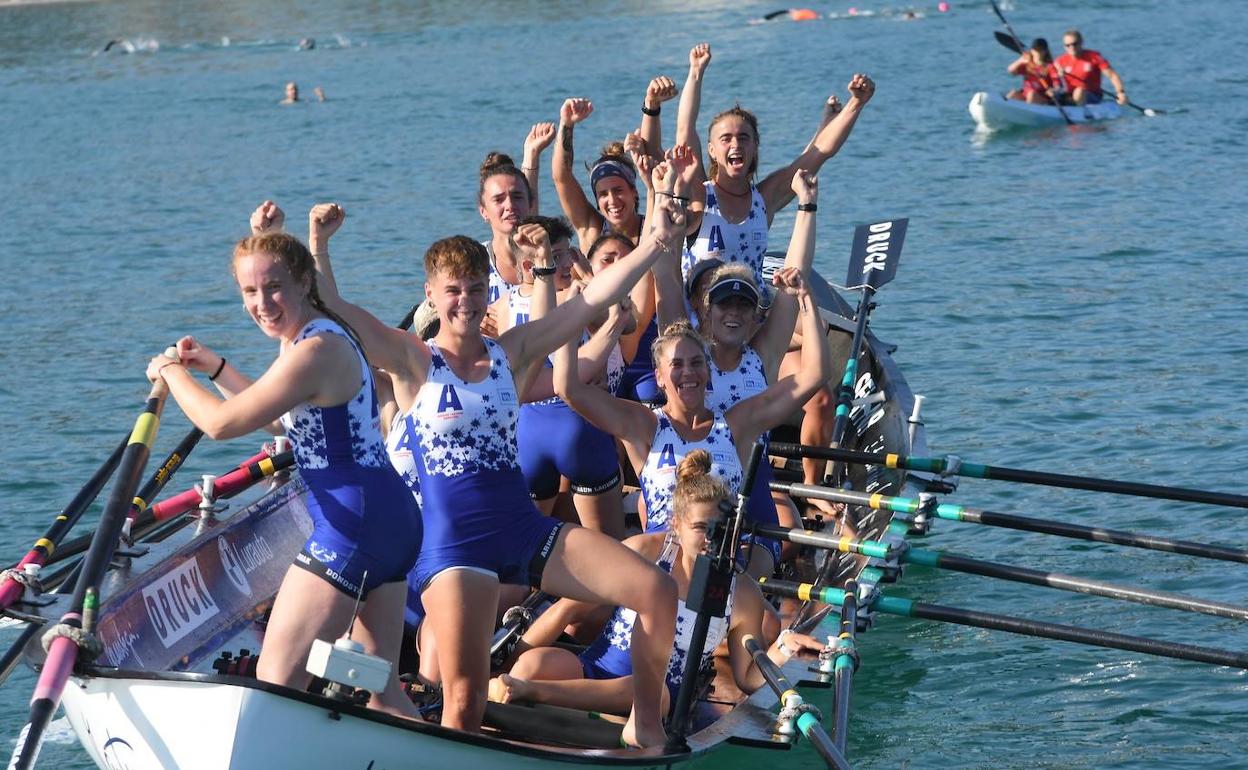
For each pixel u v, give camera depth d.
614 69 82.31
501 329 16.47
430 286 11.81
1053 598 19.17
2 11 136.25
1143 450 24.06
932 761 14.80
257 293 10.56
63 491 23.50
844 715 13.22
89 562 11.30
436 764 11.24
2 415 27.70
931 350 30.33
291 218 48.31
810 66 79.56
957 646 17.73
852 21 101.31
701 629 12.10
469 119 67.81
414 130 65.69
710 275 16.67
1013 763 14.68
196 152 63.44
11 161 63.78
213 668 14.29
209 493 16.12
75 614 11.00
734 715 13.31
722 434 14.63
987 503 22.45
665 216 12.50
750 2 115.75
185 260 42.09
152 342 32.91
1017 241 39.94
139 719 11.01
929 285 35.66
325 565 10.98
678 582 13.24
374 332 11.96
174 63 99.62
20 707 16.55
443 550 11.81
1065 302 33.50
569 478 16.12
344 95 79.06
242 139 66.31
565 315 12.48
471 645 11.80
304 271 10.72
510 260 16.81
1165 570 19.75
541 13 117.44
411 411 12.02
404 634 14.97
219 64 97.56
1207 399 26.33
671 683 13.49
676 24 105.06
